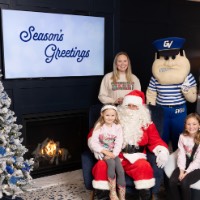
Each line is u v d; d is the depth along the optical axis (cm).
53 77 305
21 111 293
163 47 282
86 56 323
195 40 428
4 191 197
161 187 286
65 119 325
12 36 276
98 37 329
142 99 270
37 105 302
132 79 303
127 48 364
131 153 249
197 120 241
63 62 309
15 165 211
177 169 242
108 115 251
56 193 277
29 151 310
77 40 315
